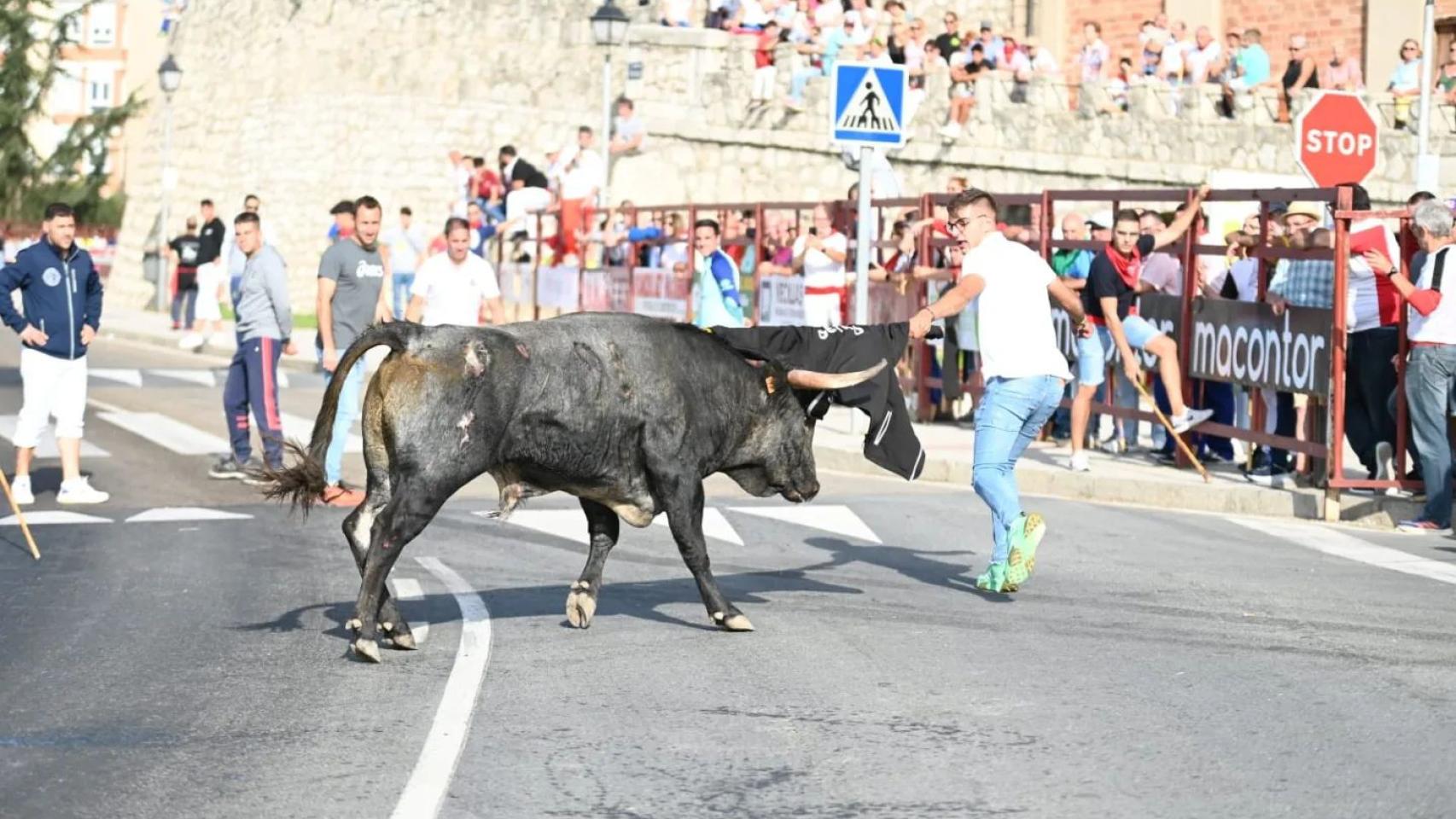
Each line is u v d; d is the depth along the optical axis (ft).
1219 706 36.73
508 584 51.55
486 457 41.06
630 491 43.60
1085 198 81.82
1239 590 50.31
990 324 49.21
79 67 420.77
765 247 108.17
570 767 32.30
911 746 33.68
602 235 133.90
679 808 29.86
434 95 191.62
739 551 57.67
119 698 37.47
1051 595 49.60
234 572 53.11
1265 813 29.48
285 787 30.96
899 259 94.99
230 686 38.58
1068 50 170.19
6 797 30.40
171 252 198.18
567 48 183.62
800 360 45.73
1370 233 66.18
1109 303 71.46
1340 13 148.15
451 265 71.77
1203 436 76.38
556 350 41.96
